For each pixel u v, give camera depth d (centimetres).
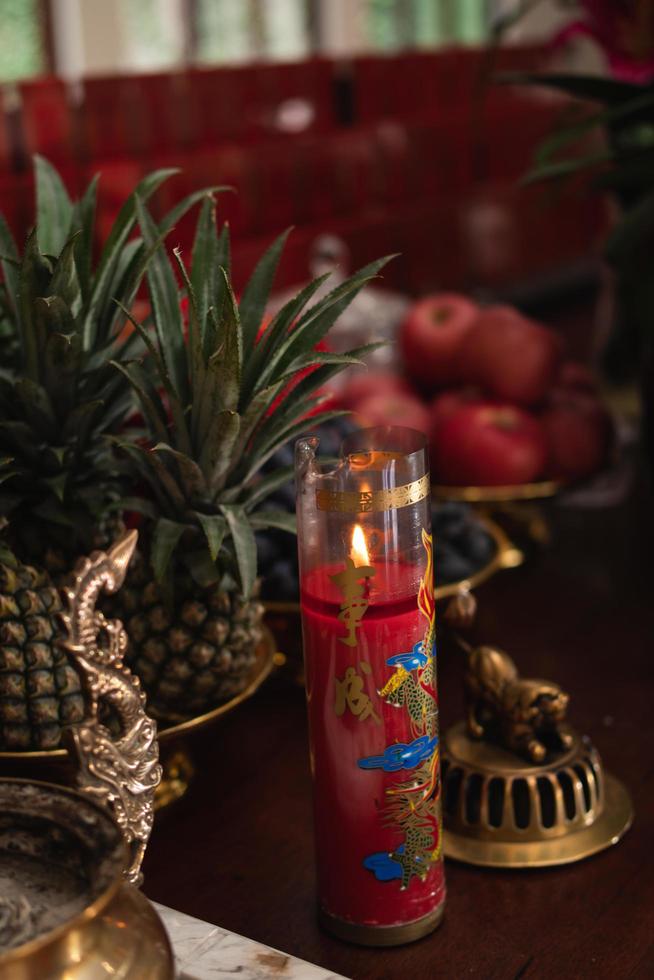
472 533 93
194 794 79
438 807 68
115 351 76
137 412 83
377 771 67
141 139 230
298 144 250
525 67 335
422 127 286
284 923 70
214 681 76
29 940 56
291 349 73
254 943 66
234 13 381
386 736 67
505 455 108
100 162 222
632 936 68
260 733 84
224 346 68
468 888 71
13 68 324
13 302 74
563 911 70
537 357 110
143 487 78
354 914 68
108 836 58
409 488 66
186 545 75
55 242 76
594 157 104
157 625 75
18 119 211
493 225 303
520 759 74
